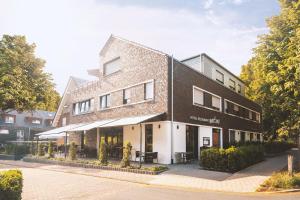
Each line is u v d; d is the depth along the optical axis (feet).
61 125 118.62
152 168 49.60
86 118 96.02
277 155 91.71
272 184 35.99
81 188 37.19
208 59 84.99
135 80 72.43
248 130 115.65
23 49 49.88
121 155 74.23
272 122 112.88
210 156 51.88
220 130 85.97
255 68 62.28
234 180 41.65
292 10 50.42
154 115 61.05
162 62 64.49
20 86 46.11
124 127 74.90
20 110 50.96
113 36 83.05
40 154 87.15
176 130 63.21
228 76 100.48
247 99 117.60
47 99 55.01
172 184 39.29
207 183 39.68
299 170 48.11
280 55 53.21
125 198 31.14
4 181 23.11
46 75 54.49
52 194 33.63
